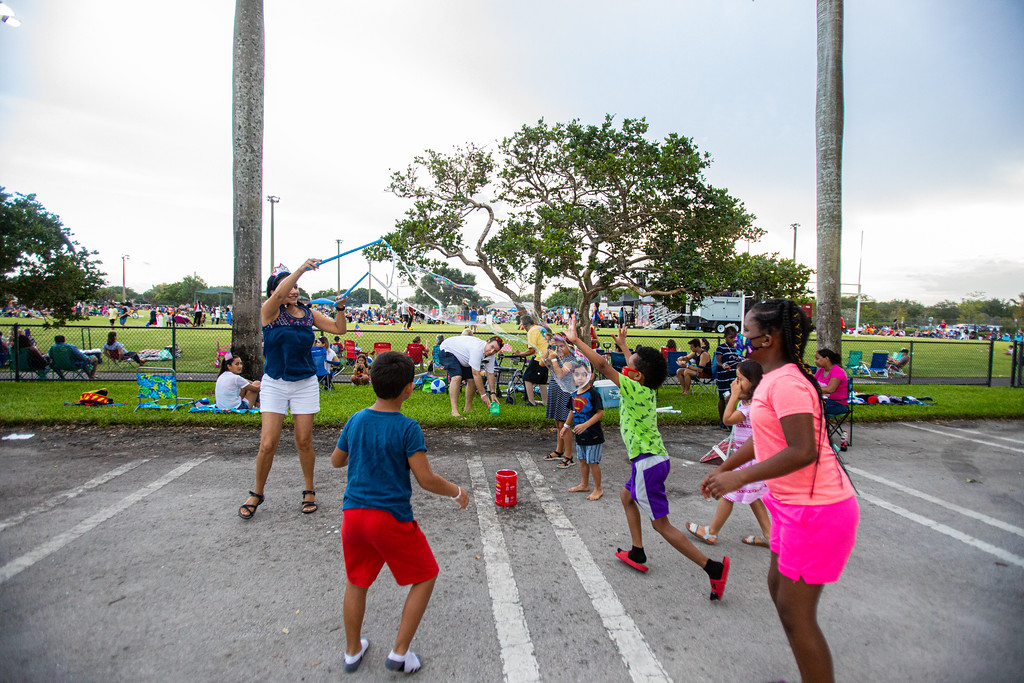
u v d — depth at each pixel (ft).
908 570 11.97
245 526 13.46
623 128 38.01
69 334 75.87
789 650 8.95
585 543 13.15
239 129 28.81
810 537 6.59
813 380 6.93
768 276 36.83
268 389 13.79
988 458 21.79
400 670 8.11
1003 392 40.04
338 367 41.01
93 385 33.81
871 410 31.22
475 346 27.07
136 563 11.40
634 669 8.37
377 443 7.90
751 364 14.49
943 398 36.35
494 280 41.57
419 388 36.78
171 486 16.21
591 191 38.93
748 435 14.80
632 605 10.30
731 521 14.82
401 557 7.89
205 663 8.23
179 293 313.32
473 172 41.32
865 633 9.45
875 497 16.97
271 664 8.26
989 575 11.76
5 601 9.81
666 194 36.42
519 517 14.76
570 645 8.98
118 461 18.63
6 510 14.15
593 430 16.12
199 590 10.39
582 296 42.34
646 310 120.16
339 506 14.88
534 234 37.68
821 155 31.27
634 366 11.23
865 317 259.80
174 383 26.25
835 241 31.35
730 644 9.09
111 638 8.79
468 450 21.63
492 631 9.34
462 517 14.69
